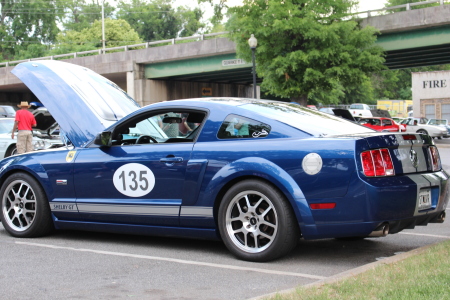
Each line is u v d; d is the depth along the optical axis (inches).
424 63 1502.2
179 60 1579.7
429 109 2014.0
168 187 220.4
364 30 1130.7
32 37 3425.2
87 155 243.9
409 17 1123.3
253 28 1159.6
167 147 224.7
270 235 202.2
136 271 192.2
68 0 3907.5
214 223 212.5
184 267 197.5
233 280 178.9
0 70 1947.6
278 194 197.0
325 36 1111.6
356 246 233.1
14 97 2273.6
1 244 242.5
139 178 227.5
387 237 252.4
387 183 187.0
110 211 235.1
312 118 217.9
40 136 555.8
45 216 253.9
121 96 299.9
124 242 246.1
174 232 223.3
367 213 184.2
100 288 170.7
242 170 202.5
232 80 1870.1
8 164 262.4
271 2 1138.7
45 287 172.2
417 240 244.8
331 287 152.0
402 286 146.7
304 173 192.4
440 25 1110.4
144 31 3882.9
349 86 1185.4
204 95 1856.5
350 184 185.8
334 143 190.9
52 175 249.8
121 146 237.0
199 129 220.5
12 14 3417.8
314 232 191.6
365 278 159.3
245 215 205.0
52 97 274.8
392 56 1323.8
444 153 961.5
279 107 226.5
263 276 183.3
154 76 1649.9
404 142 197.0
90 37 3366.1
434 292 138.7
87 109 269.1
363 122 1401.3
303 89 1179.9
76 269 195.8
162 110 232.7
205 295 162.1
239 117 214.1
